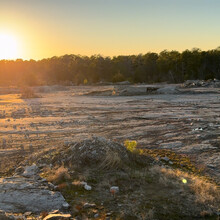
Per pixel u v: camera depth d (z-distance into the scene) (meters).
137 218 5.59
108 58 119.62
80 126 17.42
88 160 8.75
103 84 81.88
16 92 56.72
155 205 6.15
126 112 23.58
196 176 8.80
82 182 7.26
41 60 162.25
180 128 16.55
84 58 144.25
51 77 119.25
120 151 9.34
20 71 134.38
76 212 5.74
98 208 5.95
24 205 5.95
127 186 7.19
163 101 32.06
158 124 17.91
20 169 8.94
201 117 20.14
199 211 6.03
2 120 19.91
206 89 47.53
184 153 11.69
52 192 6.58
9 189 6.67
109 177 7.75
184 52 97.31
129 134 15.15
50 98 40.72
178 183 7.53
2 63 136.75
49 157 9.43
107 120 19.59
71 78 111.00
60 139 13.94
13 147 12.45
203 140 13.60
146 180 7.63
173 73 95.75
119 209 5.92
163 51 121.69
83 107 27.64
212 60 95.94
